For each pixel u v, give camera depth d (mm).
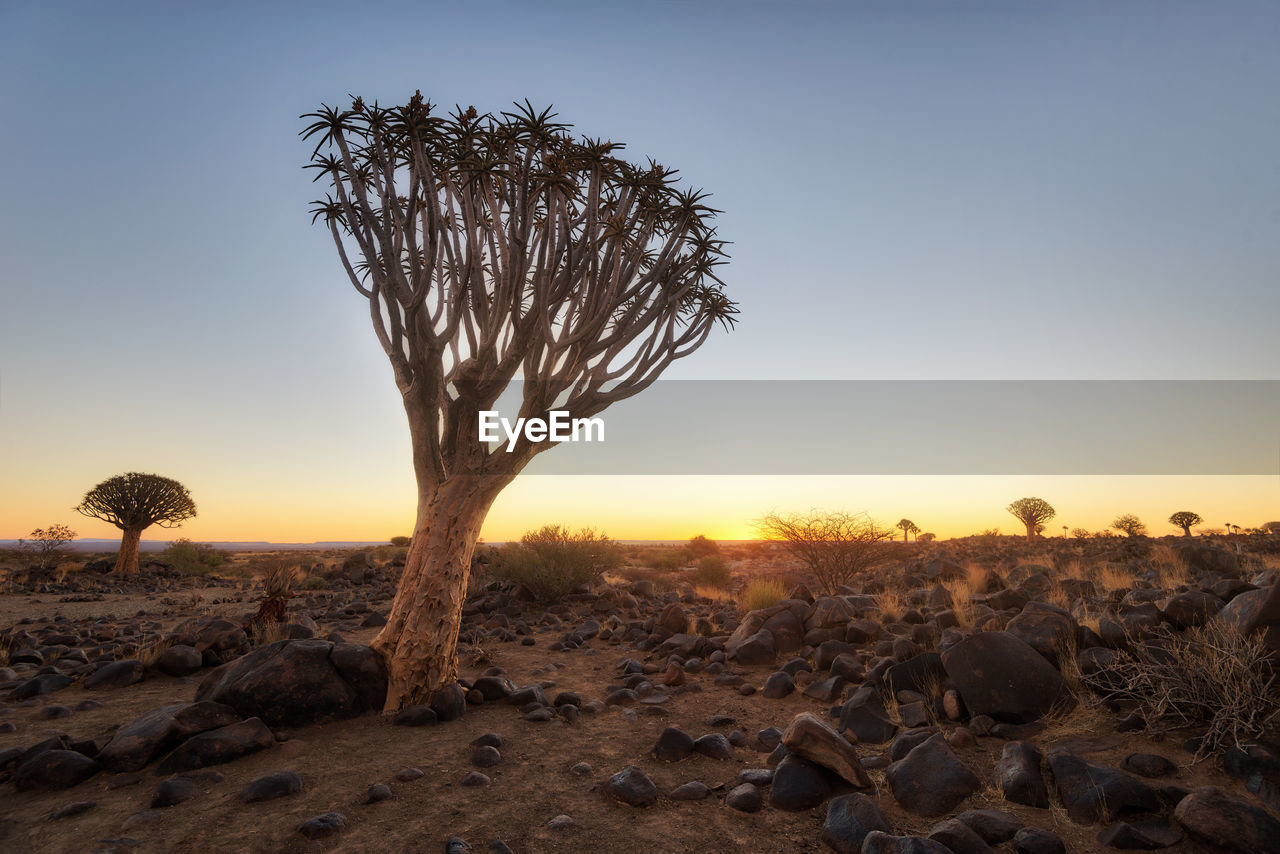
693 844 3365
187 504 27797
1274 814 3090
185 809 3758
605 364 6664
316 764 4457
